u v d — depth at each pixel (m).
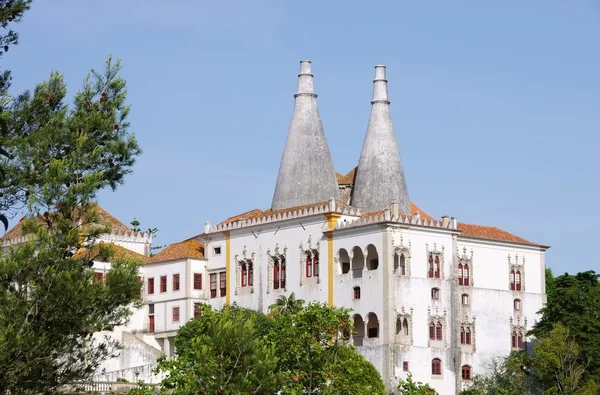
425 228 135.12
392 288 131.38
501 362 139.62
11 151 63.34
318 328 84.69
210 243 150.75
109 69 68.56
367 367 122.00
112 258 66.06
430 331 134.00
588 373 130.62
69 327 61.94
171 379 70.06
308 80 153.25
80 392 92.69
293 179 150.00
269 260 143.50
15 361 59.22
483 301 140.75
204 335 69.44
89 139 65.81
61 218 63.62
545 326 136.50
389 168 149.12
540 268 147.12
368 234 133.88
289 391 74.44
